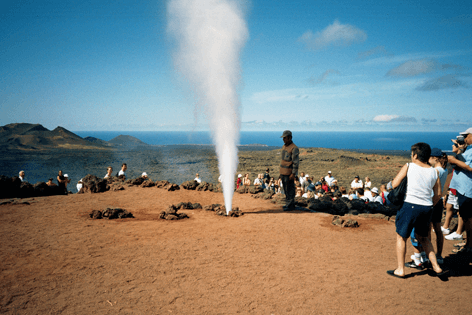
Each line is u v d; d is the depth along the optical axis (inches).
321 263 174.4
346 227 259.4
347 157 2452.0
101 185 393.7
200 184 444.5
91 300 125.7
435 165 174.4
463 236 239.8
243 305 125.3
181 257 179.2
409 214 148.7
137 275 152.1
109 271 155.9
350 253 193.0
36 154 5142.7
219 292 136.6
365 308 123.2
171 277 151.0
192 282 146.2
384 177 1545.3
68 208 299.0
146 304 124.0
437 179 150.3
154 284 142.8
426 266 171.0
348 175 1647.4
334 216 295.3
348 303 127.3
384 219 297.4
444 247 210.7
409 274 159.5
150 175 2156.7
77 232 222.2
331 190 527.2
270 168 2160.4
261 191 445.4
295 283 146.8
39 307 118.4
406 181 152.5
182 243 205.3
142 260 172.7
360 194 453.1
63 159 4131.4
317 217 294.8
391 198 156.4
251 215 298.8
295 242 214.2
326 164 2303.2
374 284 146.3
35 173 2758.4
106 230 230.8
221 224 260.1
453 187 197.9
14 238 204.2
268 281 148.9
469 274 160.2
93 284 140.5
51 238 206.7
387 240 224.7
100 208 305.9
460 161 186.9
